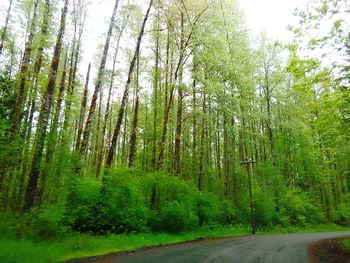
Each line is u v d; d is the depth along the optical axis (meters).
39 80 21.78
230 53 25.31
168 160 32.06
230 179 35.03
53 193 16.34
